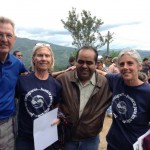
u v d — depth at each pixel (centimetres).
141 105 105
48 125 118
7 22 110
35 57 119
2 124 111
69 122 122
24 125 118
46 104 118
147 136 100
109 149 113
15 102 119
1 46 109
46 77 121
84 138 123
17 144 119
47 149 123
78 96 122
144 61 441
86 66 119
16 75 118
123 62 106
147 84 107
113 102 112
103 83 123
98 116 122
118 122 110
